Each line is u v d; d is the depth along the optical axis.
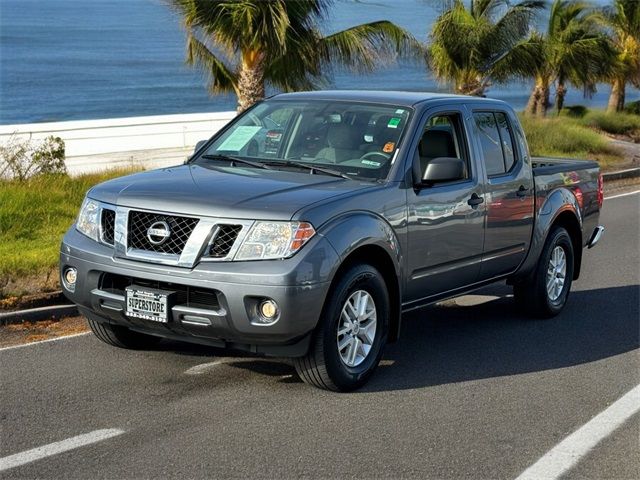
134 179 6.39
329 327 5.84
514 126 7.92
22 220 10.85
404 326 8.12
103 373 6.34
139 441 5.13
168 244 5.75
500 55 24.31
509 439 5.40
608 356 7.32
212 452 5.01
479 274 7.44
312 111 7.07
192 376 6.35
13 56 164.75
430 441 5.32
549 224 8.16
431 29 24.31
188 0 16.23
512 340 7.71
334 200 5.93
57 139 14.78
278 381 6.32
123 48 194.00
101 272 5.96
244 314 5.55
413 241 6.52
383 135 6.72
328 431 5.41
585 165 9.05
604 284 10.23
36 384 6.07
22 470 4.68
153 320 5.75
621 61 37.22
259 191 5.95
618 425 5.70
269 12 16.02
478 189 7.21
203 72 18.41
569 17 33.31
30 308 7.86
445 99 7.25
